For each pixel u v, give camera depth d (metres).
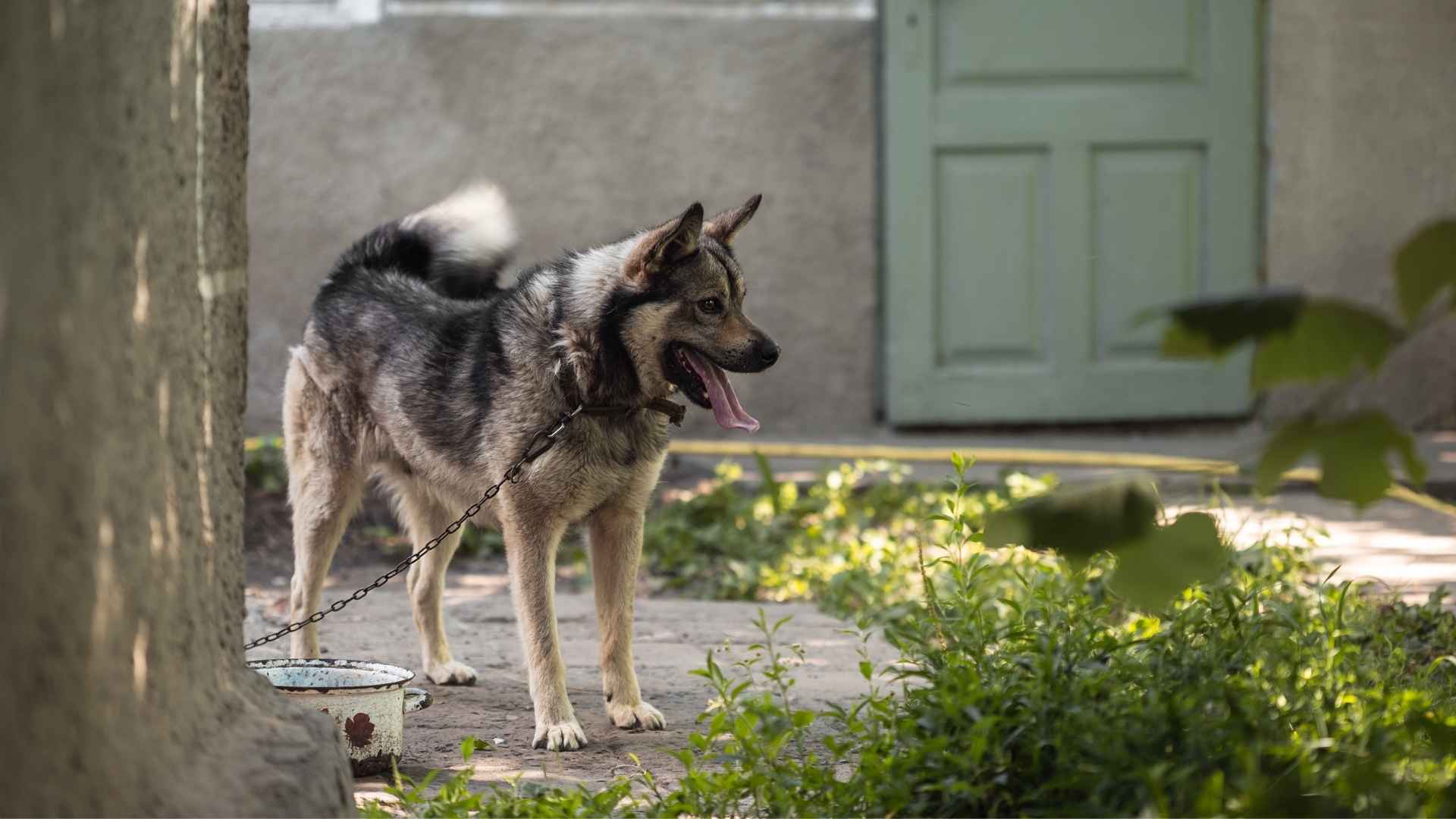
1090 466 7.41
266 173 8.17
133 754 2.17
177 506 2.47
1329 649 3.60
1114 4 8.16
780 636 5.17
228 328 2.85
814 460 7.92
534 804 3.00
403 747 3.76
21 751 1.85
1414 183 8.31
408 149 8.21
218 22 2.84
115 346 2.19
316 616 3.76
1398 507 6.88
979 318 8.32
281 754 2.61
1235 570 4.33
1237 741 2.77
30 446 1.89
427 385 4.24
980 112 8.20
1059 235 8.27
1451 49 8.25
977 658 3.32
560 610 5.66
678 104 8.27
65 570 1.98
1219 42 8.21
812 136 8.31
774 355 4.02
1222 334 1.29
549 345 3.94
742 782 3.02
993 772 2.86
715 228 4.27
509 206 8.23
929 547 6.09
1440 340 8.20
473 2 8.20
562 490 3.94
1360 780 2.29
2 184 1.80
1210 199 8.29
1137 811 2.58
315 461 4.52
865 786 2.91
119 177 2.23
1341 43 8.23
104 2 2.18
